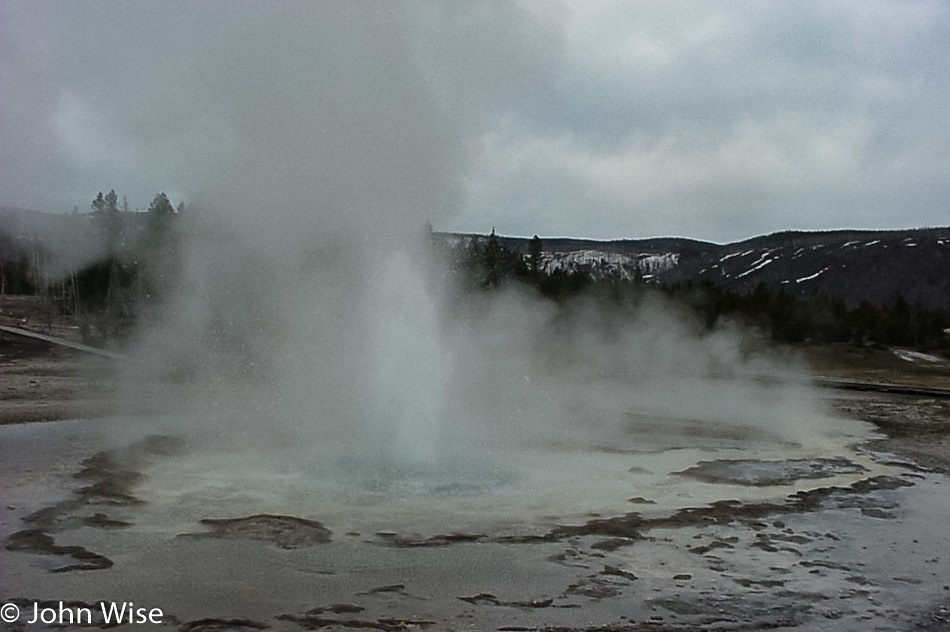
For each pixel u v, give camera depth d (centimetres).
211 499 1100
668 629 713
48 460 1381
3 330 3731
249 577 811
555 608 754
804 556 948
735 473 1429
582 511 1096
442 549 915
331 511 1053
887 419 2662
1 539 917
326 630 686
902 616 766
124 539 923
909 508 1215
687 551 945
